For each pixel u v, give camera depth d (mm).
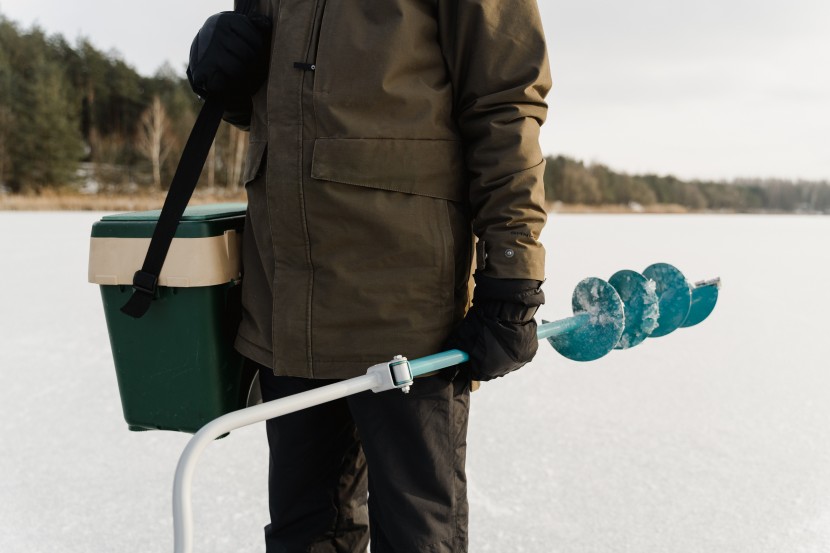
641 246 12203
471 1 1067
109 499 2141
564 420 2902
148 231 1230
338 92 1078
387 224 1086
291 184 1107
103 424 2777
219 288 1258
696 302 1845
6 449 2512
